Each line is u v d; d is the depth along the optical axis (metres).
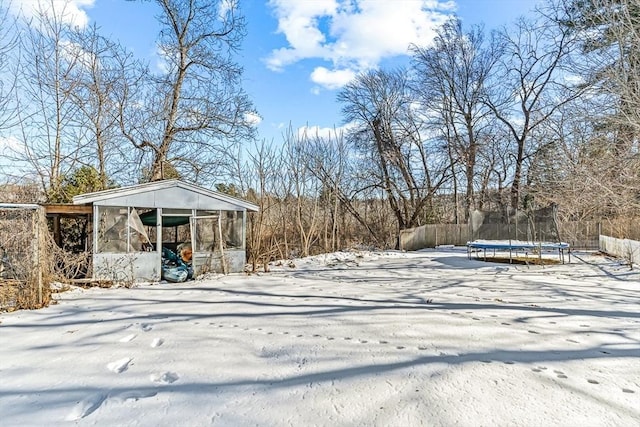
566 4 10.91
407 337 4.11
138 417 2.42
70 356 3.66
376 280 9.15
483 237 17.03
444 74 22.61
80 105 14.24
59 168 13.91
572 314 5.21
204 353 3.67
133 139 15.49
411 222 21.22
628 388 2.78
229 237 11.05
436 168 22.67
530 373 3.06
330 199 19.44
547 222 14.86
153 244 11.16
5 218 6.59
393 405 2.52
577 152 10.79
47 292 6.42
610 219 14.68
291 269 11.85
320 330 4.47
